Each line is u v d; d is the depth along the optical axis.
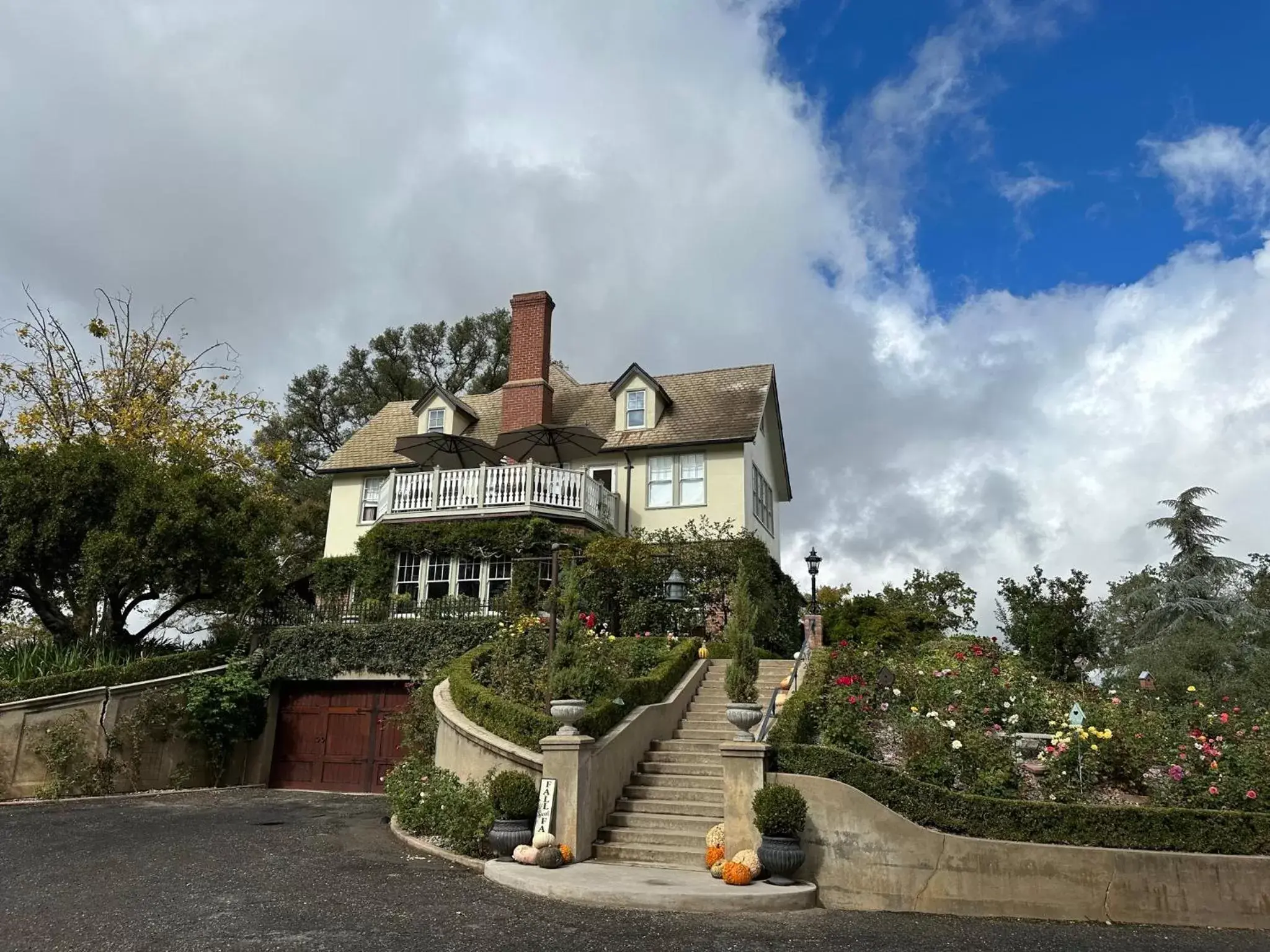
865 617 25.08
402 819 12.56
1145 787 11.36
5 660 17.67
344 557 24.56
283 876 9.52
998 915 9.41
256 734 19.86
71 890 8.62
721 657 18.75
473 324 42.22
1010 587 21.62
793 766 10.41
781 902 9.13
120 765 17.31
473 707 13.38
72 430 25.48
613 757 12.12
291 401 40.78
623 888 9.12
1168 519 30.42
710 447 24.75
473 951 7.06
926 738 11.38
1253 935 8.88
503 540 22.33
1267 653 18.31
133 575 18.81
